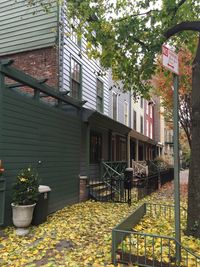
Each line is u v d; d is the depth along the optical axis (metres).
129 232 4.42
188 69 11.52
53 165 8.75
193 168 5.71
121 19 7.71
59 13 10.71
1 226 6.37
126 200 10.77
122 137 19.02
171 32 7.00
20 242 5.62
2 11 11.73
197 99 5.82
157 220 6.95
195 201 5.60
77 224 6.95
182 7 7.84
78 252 4.94
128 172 11.19
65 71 11.04
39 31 11.04
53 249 5.16
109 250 4.89
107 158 15.46
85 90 13.06
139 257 4.32
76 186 10.43
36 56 10.99
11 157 6.70
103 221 7.29
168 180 19.89
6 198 6.53
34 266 4.40
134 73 8.88
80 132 10.96
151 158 30.27
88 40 7.94
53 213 8.42
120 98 19.02
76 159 10.53
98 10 7.71
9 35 11.51
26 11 11.34
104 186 12.25
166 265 4.14
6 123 6.55
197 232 5.51
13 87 8.20
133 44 7.84
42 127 8.16
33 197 6.37
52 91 8.80
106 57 8.30
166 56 4.01
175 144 4.12
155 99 30.31
